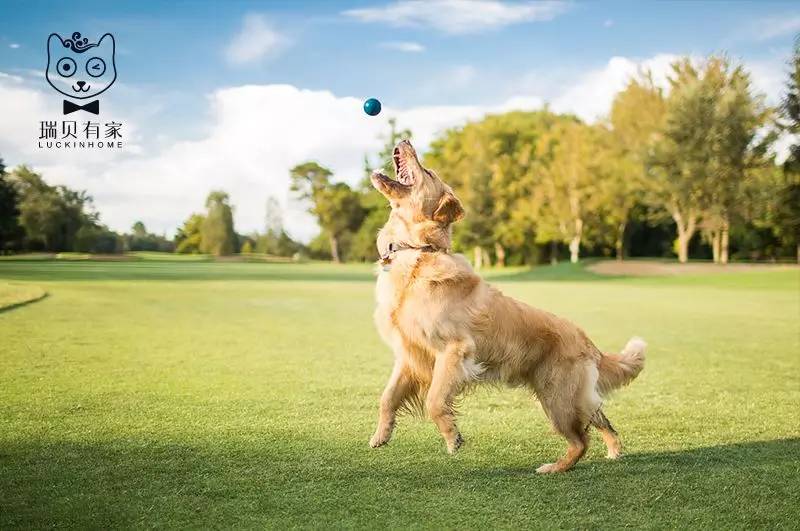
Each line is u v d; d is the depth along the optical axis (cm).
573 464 449
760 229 5447
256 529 326
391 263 481
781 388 719
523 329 478
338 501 368
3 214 5503
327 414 568
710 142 4141
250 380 705
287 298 1866
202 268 4372
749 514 361
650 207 5303
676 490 398
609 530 338
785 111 3762
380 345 977
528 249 6519
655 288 2688
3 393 614
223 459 437
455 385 456
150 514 341
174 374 727
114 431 497
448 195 491
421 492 387
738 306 1752
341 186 9481
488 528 336
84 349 872
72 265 4097
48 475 397
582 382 473
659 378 773
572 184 5000
